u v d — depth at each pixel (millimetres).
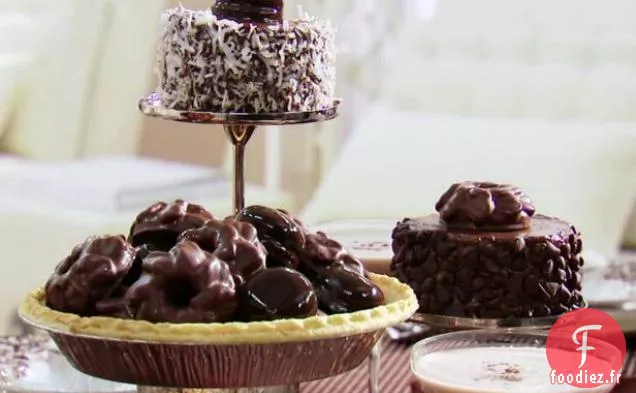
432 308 1203
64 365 1229
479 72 2348
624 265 1534
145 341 964
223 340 962
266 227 1063
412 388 1215
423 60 2416
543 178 2088
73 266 1014
